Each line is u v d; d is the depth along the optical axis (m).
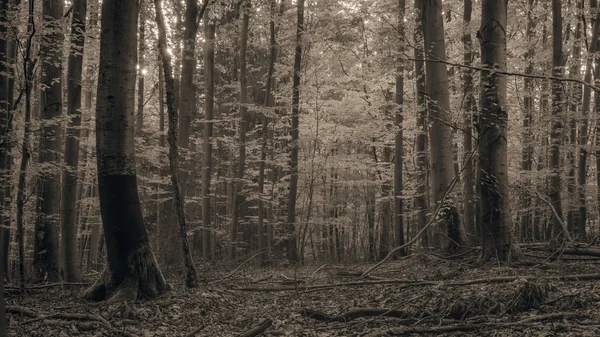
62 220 12.05
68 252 12.00
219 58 28.02
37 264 12.19
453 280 9.67
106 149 9.07
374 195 25.88
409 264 13.71
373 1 20.09
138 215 9.27
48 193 12.37
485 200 11.08
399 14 15.98
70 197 12.08
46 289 11.02
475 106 13.08
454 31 18.22
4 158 11.64
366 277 11.77
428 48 13.44
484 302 7.29
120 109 9.09
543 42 19.53
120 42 9.06
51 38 12.10
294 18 21.06
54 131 12.51
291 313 8.55
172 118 10.20
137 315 8.02
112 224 9.07
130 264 9.06
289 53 23.08
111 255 9.12
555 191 16.12
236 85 22.95
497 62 10.83
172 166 10.23
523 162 20.44
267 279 12.84
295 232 19.56
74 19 12.23
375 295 9.41
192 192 26.66
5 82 11.89
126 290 8.88
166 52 10.09
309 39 19.03
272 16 20.20
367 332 7.17
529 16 20.44
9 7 11.45
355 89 22.45
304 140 22.22
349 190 26.39
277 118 23.27
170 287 9.64
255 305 9.70
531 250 12.12
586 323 6.29
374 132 21.08
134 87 9.32
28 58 10.28
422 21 13.72
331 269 14.09
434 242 15.58
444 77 13.38
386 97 23.16
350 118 21.97
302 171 21.98
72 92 12.56
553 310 7.00
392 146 23.47
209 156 20.75
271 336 7.36
